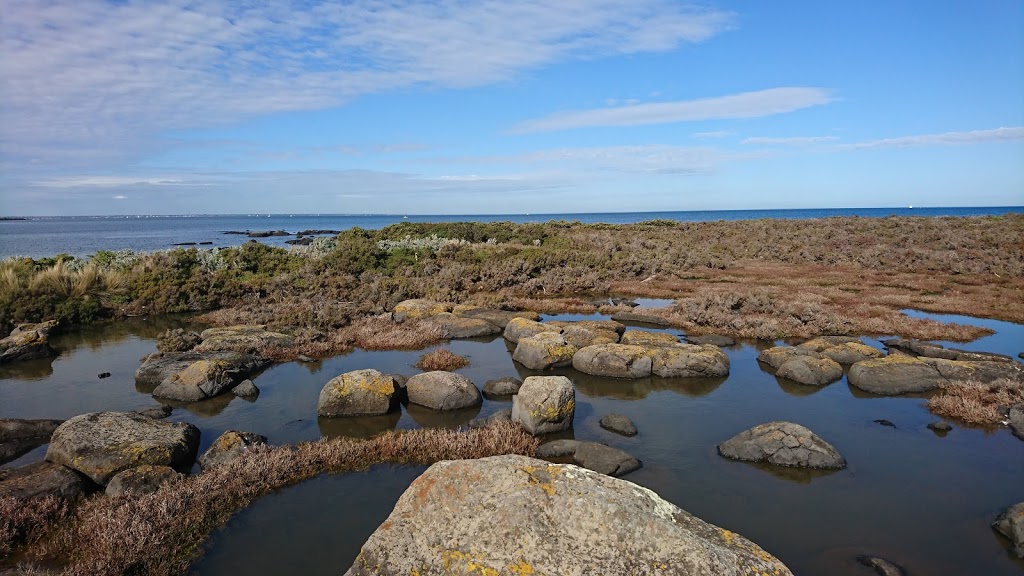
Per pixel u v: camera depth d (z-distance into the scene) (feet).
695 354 52.16
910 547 26.05
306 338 62.44
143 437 33.65
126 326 74.74
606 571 18.19
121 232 389.19
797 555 25.35
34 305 72.33
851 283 102.94
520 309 83.05
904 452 35.96
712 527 20.77
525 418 38.50
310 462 33.35
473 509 20.24
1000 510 29.17
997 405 41.63
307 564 24.79
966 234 147.74
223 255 107.34
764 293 88.79
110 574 23.09
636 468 33.58
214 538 26.63
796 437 34.86
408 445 35.47
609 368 52.03
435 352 57.47
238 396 46.57
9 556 24.93
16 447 35.65
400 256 114.83
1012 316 73.87
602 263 119.44
